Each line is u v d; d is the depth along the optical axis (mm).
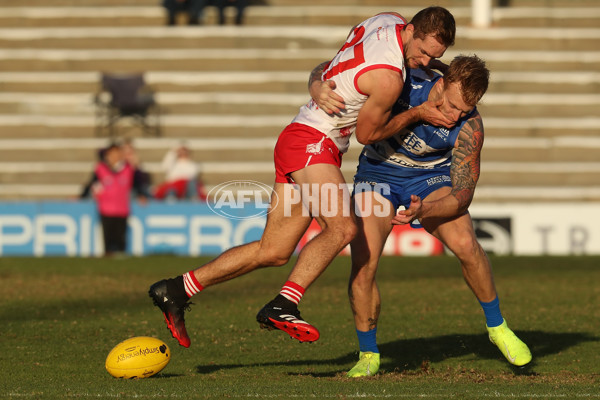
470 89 18016
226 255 18734
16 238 49312
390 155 19656
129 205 48281
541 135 63719
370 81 17297
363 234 19047
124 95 62875
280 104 65812
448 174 20031
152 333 24438
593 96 65688
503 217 49500
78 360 20672
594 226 49406
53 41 71000
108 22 72938
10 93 67125
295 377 18750
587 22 72312
